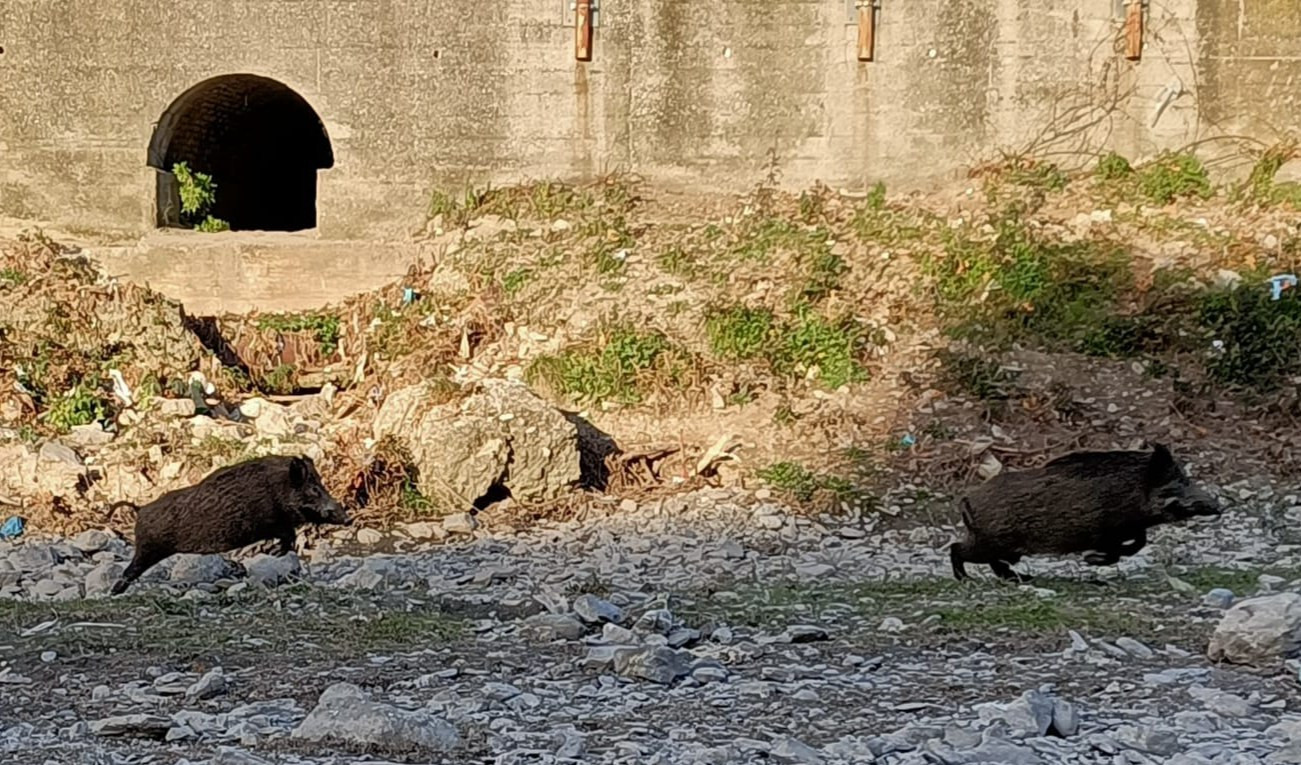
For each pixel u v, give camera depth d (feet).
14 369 46.78
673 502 42.09
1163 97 54.03
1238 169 53.67
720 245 52.70
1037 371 46.68
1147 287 48.93
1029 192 53.21
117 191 54.95
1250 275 48.67
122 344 49.24
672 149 55.42
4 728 20.35
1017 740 19.38
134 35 54.75
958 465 42.96
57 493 42.45
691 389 47.06
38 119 54.90
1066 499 30.83
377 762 18.58
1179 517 30.37
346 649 25.55
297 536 39.34
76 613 29.09
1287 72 53.67
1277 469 42.09
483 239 53.47
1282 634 23.47
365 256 53.78
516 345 49.60
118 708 21.45
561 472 42.93
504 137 55.26
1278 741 19.33
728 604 30.55
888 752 18.92
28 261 52.95
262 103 61.41
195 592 31.45
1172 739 19.20
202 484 32.76
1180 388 45.44
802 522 40.68
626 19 55.06
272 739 19.49
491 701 21.66
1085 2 54.34
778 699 21.89
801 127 55.31
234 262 53.72
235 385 49.21
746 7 54.95
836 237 52.80
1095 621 26.96
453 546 39.47
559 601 30.53
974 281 49.80
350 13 54.70
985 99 54.70
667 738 19.75
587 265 51.83
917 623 27.55
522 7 54.90
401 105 54.90
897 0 54.65
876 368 47.70
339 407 48.16
